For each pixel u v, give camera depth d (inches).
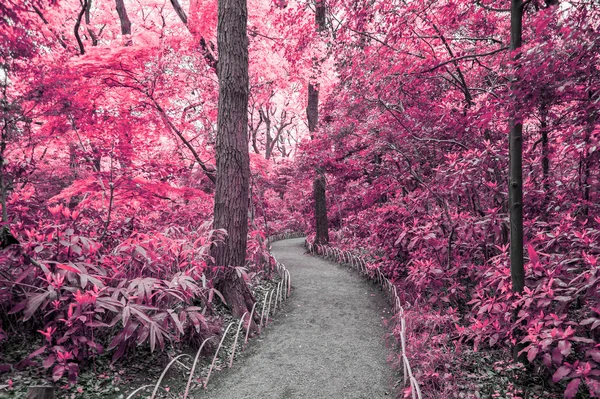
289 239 840.3
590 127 147.6
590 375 115.0
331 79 395.9
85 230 198.4
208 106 357.4
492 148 181.9
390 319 225.3
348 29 250.4
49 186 270.4
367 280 333.7
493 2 195.9
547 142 192.2
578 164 183.9
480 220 191.2
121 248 159.8
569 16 131.4
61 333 137.8
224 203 228.7
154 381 145.1
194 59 306.0
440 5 210.4
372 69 257.6
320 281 336.8
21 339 141.3
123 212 249.1
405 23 211.6
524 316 134.9
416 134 257.3
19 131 173.9
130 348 156.3
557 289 130.3
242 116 233.8
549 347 126.1
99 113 250.4
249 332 206.5
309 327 219.8
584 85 143.7
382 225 279.1
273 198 889.5
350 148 426.0
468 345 171.8
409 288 243.4
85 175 273.1
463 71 257.4
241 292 225.8
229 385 153.0
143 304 157.2
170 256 182.9
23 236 154.7
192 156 357.1
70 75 205.3
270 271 336.5
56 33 315.6
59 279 130.2
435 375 139.9
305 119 788.6
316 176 501.4
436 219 216.7
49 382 124.3
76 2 421.4
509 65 140.9
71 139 245.8
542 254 150.3
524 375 140.1
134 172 233.8
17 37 146.6
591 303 132.3
